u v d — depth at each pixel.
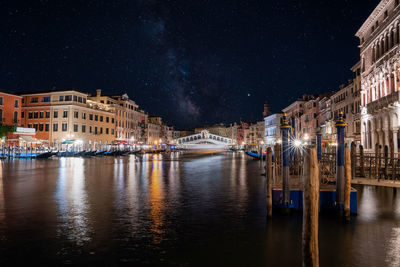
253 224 9.22
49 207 11.48
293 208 10.59
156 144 107.44
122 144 74.56
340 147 9.99
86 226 8.93
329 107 53.66
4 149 47.12
